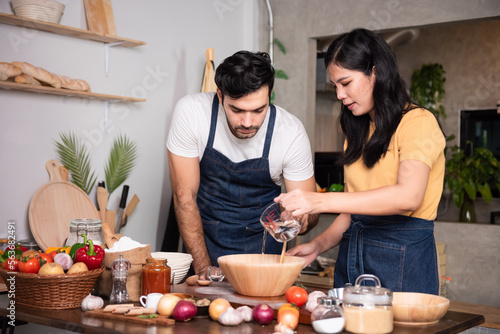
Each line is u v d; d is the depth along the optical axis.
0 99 2.85
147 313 1.64
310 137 4.29
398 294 1.75
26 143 2.96
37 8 2.84
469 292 3.84
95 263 1.83
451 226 3.91
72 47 3.14
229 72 2.00
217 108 2.46
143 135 3.58
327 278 3.58
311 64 4.26
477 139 5.72
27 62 2.91
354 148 2.03
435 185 1.92
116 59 3.39
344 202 1.73
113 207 3.42
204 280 2.13
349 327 1.51
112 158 3.36
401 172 1.79
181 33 3.82
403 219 1.94
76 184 3.19
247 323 1.60
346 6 4.05
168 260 2.15
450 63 5.90
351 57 1.84
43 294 1.75
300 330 1.54
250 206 2.60
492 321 3.10
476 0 3.57
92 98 3.24
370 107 1.92
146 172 3.61
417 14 3.78
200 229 2.52
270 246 2.61
